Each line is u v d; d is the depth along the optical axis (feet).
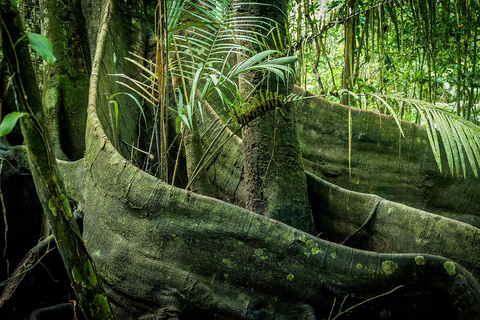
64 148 19.04
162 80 12.12
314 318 10.57
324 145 21.20
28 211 18.30
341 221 14.98
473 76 18.78
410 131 21.43
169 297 10.61
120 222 11.46
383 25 14.61
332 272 10.96
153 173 19.17
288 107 14.44
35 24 22.27
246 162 14.58
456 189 20.99
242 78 13.42
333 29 25.38
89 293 7.55
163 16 11.55
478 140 10.54
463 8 14.44
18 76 6.79
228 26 13.01
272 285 10.84
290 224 13.82
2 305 13.25
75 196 15.69
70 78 20.13
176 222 11.00
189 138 16.29
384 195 20.95
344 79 20.30
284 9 15.01
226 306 10.66
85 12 21.42
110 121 16.55
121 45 20.71
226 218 11.00
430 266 10.91
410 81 22.50
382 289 10.89
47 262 14.25
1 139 18.42
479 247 12.48
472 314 10.61
